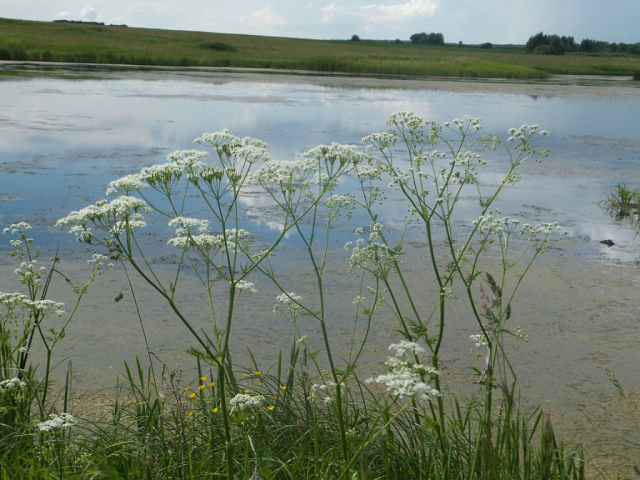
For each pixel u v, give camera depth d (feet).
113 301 21.08
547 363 18.17
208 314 20.61
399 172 12.23
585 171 46.80
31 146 45.80
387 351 18.61
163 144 48.34
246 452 9.22
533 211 34.88
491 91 124.06
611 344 19.49
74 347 17.90
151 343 18.40
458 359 18.19
